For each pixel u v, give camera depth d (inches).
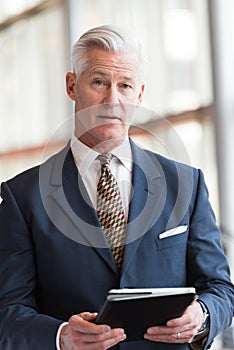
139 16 337.4
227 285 113.2
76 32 397.7
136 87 109.3
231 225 288.8
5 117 461.7
